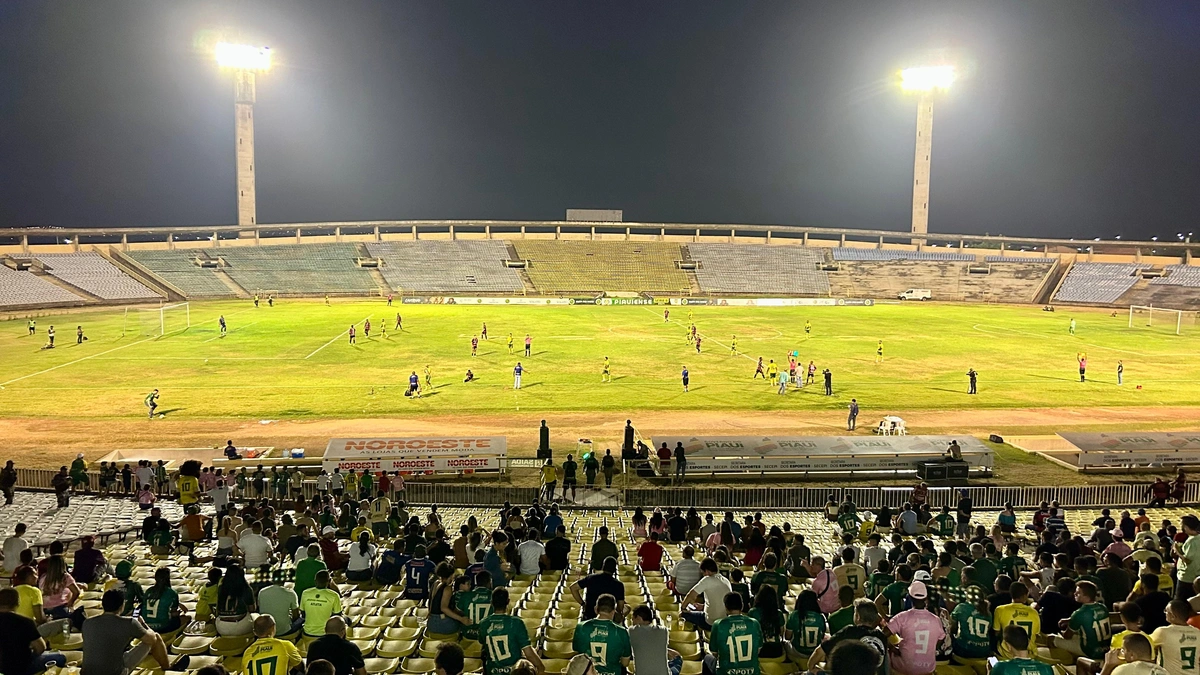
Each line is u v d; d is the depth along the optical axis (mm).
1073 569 13562
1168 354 63844
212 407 42844
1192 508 26969
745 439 32219
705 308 104062
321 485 27125
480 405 43812
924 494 25484
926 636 9648
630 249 142250
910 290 127188
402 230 199375
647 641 8984
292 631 11523
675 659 10039
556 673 10375
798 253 143750
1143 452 32438
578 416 41656
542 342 67688
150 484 26781
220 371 53125
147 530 18656
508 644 9234
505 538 16234
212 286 113688
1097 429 39625
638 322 84375
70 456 33500
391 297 110375
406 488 28219
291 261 126125
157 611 11492
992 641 10359
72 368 53781
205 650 11180
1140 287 117250
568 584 15297
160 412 41656
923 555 15094
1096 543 18109
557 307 102500
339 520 21188
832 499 25859
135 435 37156
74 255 111500
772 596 10703
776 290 130250
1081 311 104938
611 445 36062
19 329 74500
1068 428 39844
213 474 27047
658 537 20906
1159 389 49344
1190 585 11047
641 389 48312
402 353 61094
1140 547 16594
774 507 27094
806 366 56656
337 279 121688
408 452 30703
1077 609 10406
